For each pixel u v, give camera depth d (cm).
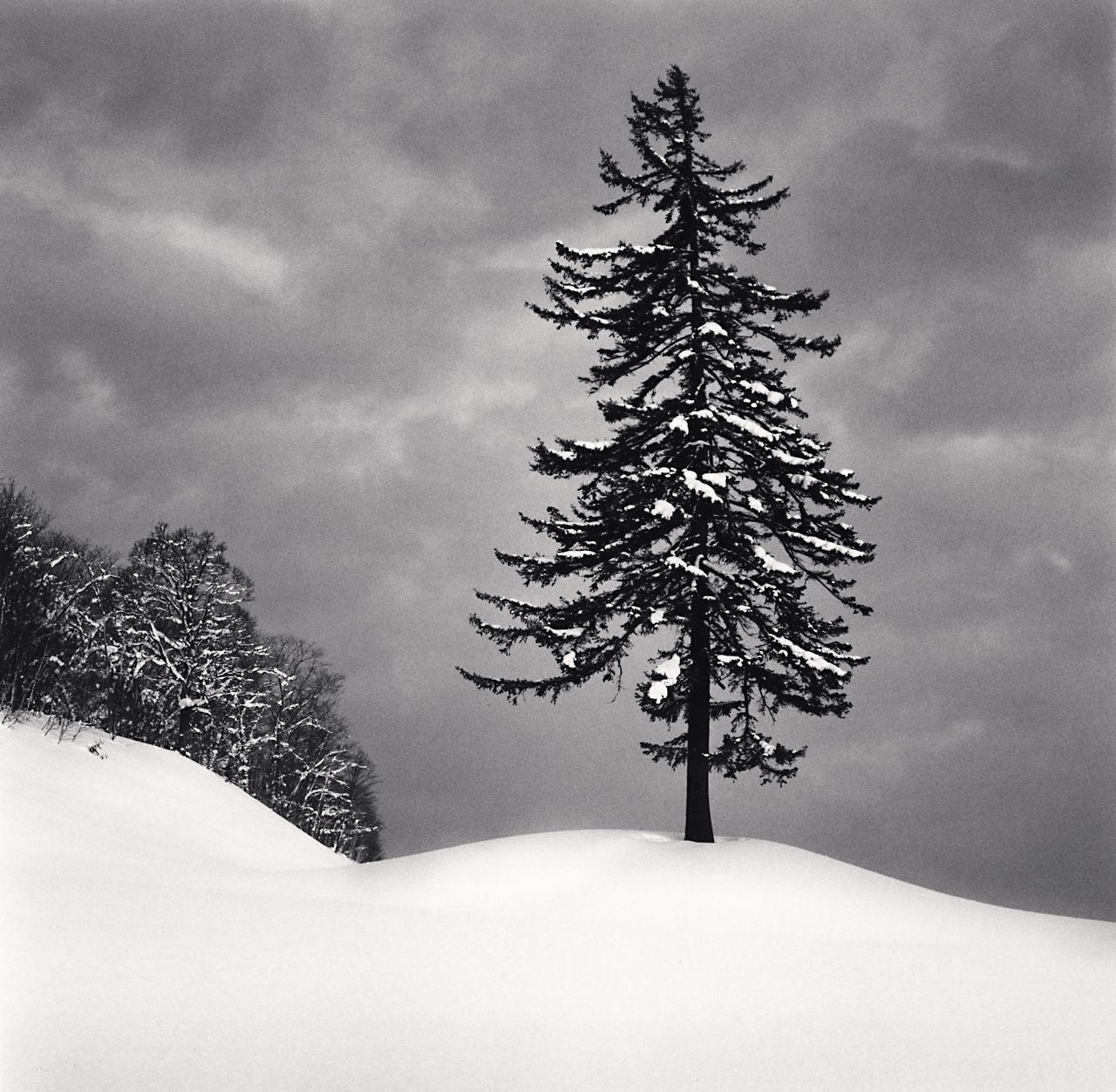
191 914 1527
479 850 2286
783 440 2525
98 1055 937
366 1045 1009
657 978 1318
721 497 2420
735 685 2464
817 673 2373
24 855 1978
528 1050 1017
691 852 2155
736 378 2530
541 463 2584
